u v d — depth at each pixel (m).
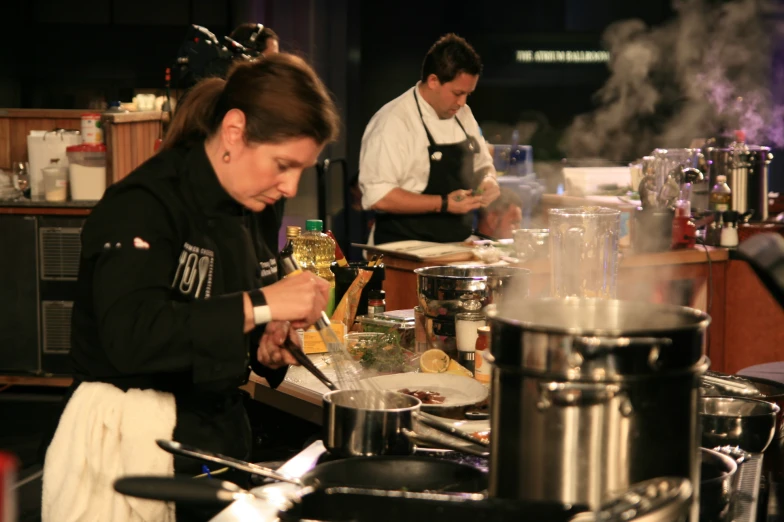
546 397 1.11
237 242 1.70
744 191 4.26
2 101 7.34
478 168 4.48
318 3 7.04
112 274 1.51
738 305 4.12
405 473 1.35
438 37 8.08
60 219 5.08
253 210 1.67
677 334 1.11
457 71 4.15
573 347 1.09
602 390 1.09
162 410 1.64
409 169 4.29
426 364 2.18
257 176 1.59
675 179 3.98
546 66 7.89
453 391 2.03
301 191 7.02
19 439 4.47
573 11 7.85
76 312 1.67
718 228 4.14
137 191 1.57
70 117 5.32
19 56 7.43
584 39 7.86
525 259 3.55
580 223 2.39
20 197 5.21
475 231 4.71
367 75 8.12
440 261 3.67
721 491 1.30
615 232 2.45
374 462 1.35
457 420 1.84
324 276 2.63
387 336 2.27
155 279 1.53
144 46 7.45
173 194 1.60
